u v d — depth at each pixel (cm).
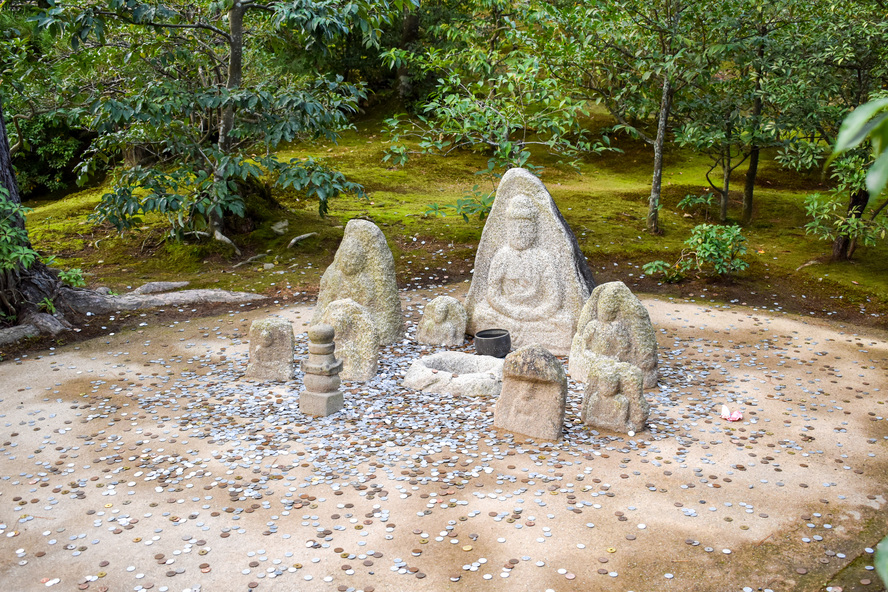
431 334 830
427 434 593
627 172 1762
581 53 1224
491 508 476
